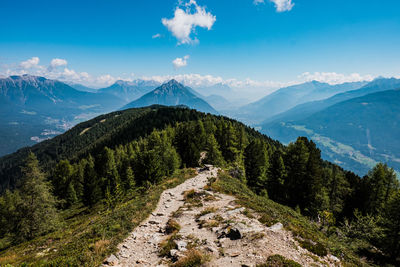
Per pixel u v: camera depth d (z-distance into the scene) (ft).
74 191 208.23
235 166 168.55
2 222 112.37
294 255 36.47
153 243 47.24
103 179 210.59
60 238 69.62
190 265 33.42
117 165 240.73
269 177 184.96
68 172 214.28
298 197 161.38
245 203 70.49
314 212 139.23
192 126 281.74
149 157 148.77
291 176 166.50
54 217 112.37
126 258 41.55
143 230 56.29
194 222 58.44
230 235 44.16
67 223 126.21
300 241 42.29
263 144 243.81
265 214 57.82
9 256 59.36
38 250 60.13
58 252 47.67
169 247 42.45
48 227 105.19
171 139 258.98
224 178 121.39
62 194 201.98
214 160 195.11
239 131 244.22
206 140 256.32
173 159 188.55
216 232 47.75
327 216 79.51
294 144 176.76
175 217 64.85
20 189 106.11
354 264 39.65
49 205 112.37
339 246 47.44
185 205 76.13
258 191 174.29
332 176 195.11
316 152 190.70
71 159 491.72
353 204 153.79
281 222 50.57
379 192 143.23
